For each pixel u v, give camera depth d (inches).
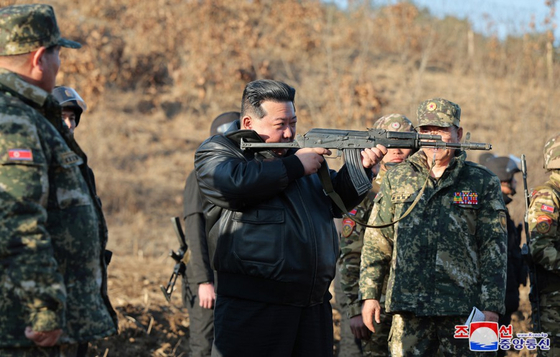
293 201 133.6
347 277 172.9
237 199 129.7
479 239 154.6
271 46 736.3
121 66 637.9
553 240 165.8
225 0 743.7
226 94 635.5
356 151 136.5
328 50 643.5
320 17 797.2
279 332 132.5
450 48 761.6
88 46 617.6
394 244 158.7
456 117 159.5
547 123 466.9
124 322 233.1
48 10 108.6
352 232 173.8
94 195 114.6
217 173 130.5
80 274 107.1
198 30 689.6
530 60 593.0
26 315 98.5
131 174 497.7
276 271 130.7
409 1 813.2
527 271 219.8
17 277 96.7
